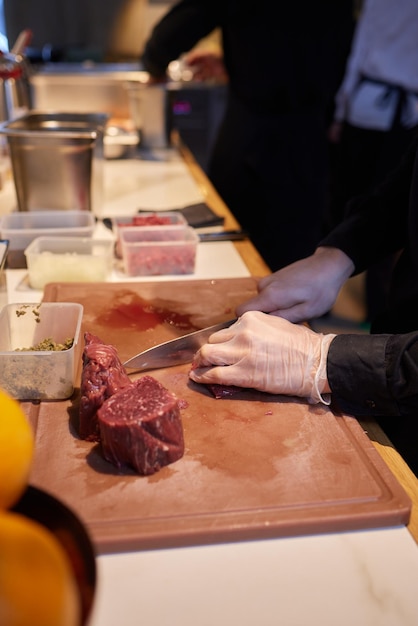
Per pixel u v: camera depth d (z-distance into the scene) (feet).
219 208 7.03
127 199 7.32
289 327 3.49
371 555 2.53
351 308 11.63
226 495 2.67
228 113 8.89
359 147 11.33
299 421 3.18
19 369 3.25
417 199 3.96
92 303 4.43
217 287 4.79
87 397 2.94
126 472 2.77
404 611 2.30
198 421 3.16
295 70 8.18
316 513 2.60
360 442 3.05
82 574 1.81
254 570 2.44
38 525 1.97
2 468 1.88
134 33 14.32
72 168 5.63
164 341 3.99
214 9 8.04
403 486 2.91
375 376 3.17
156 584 2.36
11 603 1.42
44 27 14.14
